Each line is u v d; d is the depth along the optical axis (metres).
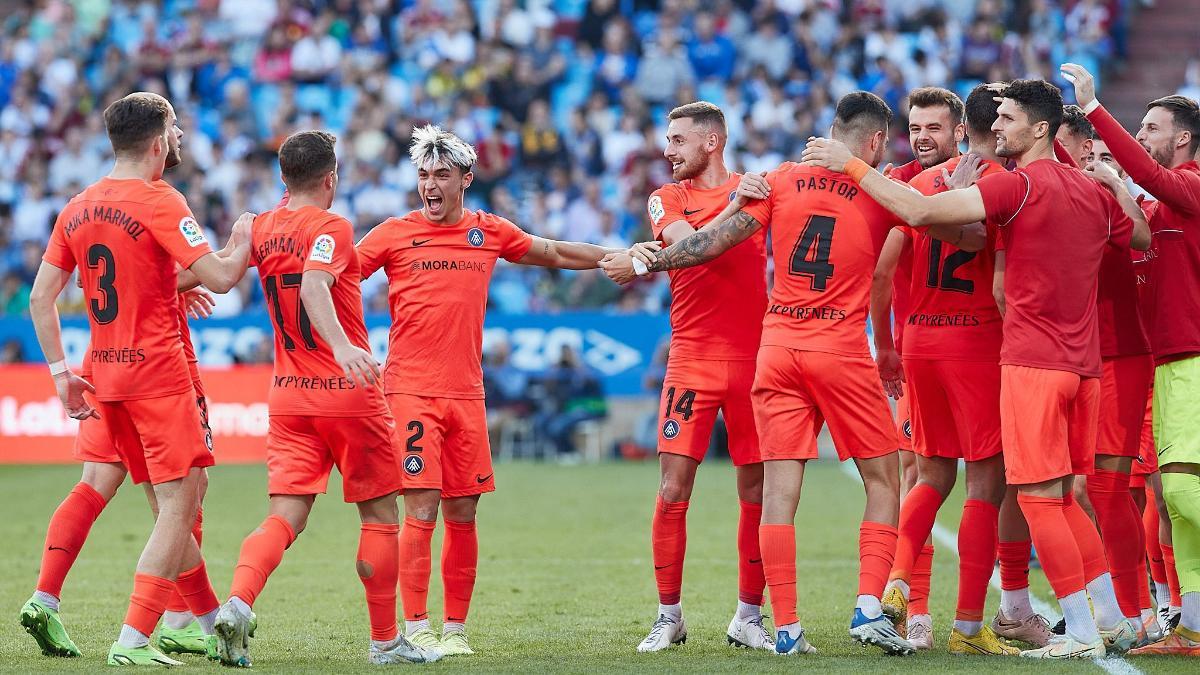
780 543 23.16
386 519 22.58
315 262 21.48
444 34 85.25
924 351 24.31
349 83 83.00
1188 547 23.66
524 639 25.62
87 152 79.69
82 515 23.77
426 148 23.97
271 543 21.81
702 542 39.38
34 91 84.12
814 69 81.00
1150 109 24.78
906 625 25.19
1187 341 23.45
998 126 22.81
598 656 23.59
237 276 22.39
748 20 83.06
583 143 78.19
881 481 23.19
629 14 86.44
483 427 24.73
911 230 25.22
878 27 82.94
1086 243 22.23
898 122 76.81
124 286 22.12
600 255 25.77
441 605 30.45
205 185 77.19
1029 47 80.56
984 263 23.72
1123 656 22.55
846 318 23.08
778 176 23.58
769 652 23.94
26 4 89.56
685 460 25.11
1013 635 25.00
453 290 24.20
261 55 83.81
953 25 83.69
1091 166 24.45
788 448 23.22
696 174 25.86
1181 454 23.28
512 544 39.38
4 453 60.53
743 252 25.12
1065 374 22.05
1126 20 85.06
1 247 75.50
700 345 25.30
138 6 88.94
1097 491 24.84
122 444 23.00
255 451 60.53
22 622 22.80
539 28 83.19
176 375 22.45
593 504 48.28
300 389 22.20
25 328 63.41
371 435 22.28
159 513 22.44
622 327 63.06
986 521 23.78
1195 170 24.38
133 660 21.89
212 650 21.55
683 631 25.23
